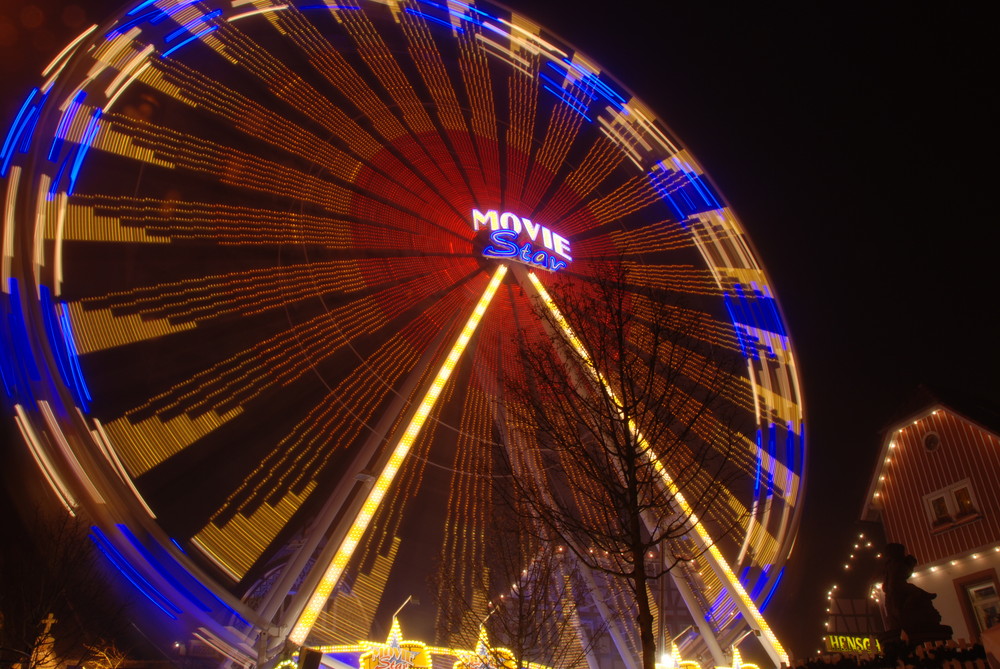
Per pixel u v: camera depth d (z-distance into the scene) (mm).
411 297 24062
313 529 16234
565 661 18828
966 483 18203
